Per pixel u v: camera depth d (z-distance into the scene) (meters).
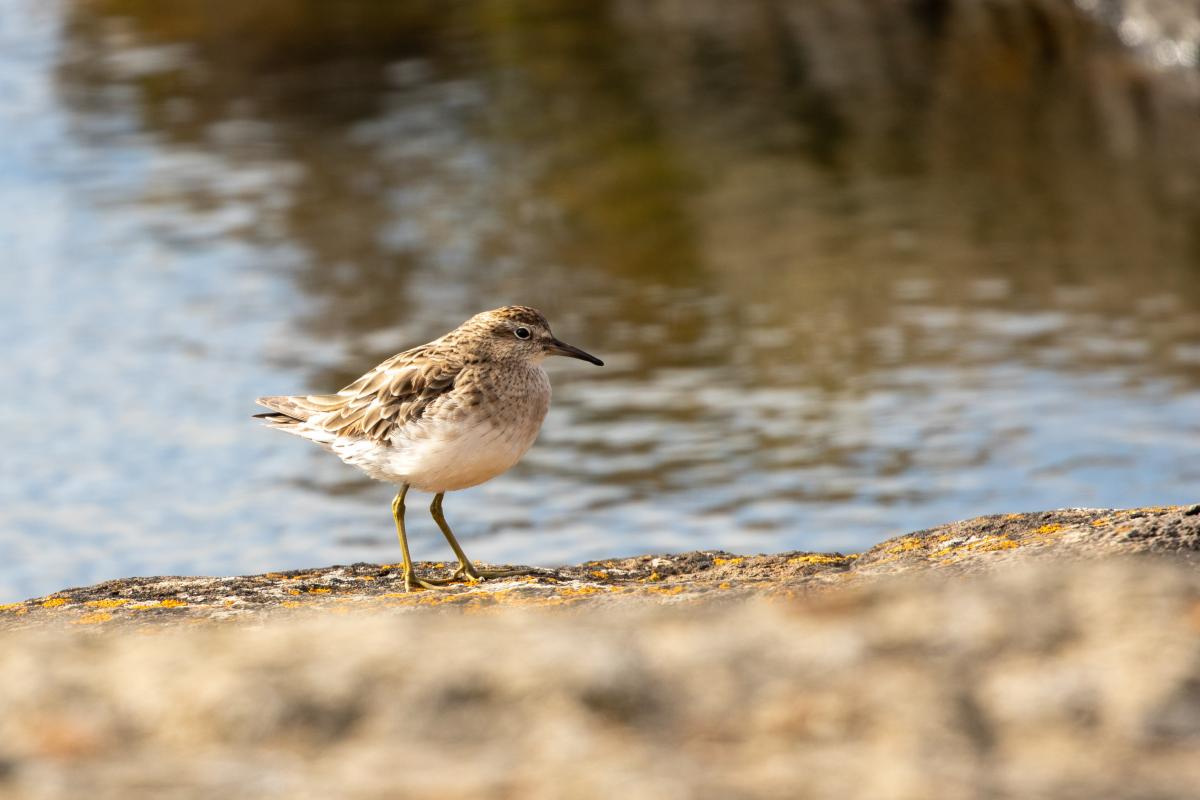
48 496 18.36
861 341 22.47
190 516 17.83
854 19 38.97
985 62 35.38
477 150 32.53
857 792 4.84
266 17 43.34
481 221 28.56
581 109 34.69
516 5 43.38
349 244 27.53
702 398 20.78
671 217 28.36
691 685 5.75
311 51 40.16
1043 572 6.63
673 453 19.09
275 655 6.15
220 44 41.19
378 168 31.64
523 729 5.50
